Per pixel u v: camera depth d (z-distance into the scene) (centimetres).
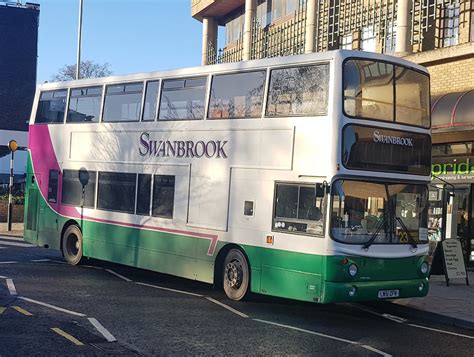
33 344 707
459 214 1591
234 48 2892
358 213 932
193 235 1138
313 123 950
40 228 1533
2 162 4634
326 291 903
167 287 1206
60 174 1477
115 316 890
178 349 718
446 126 1407
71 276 1282
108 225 1334
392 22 1741
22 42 4762
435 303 1111
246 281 1039
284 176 984
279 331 848
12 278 1205
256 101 1053
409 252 981
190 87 1187
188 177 1159
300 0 2202
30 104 4744
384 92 977
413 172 998
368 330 901
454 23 1611
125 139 1312
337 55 937
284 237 972
